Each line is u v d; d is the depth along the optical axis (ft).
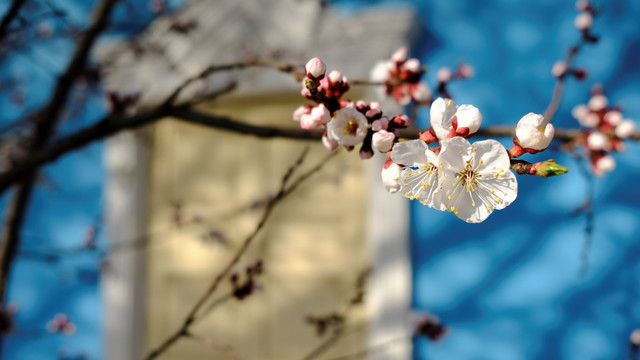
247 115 13.41
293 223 13.38
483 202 3.07
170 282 14.05
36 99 13.87
